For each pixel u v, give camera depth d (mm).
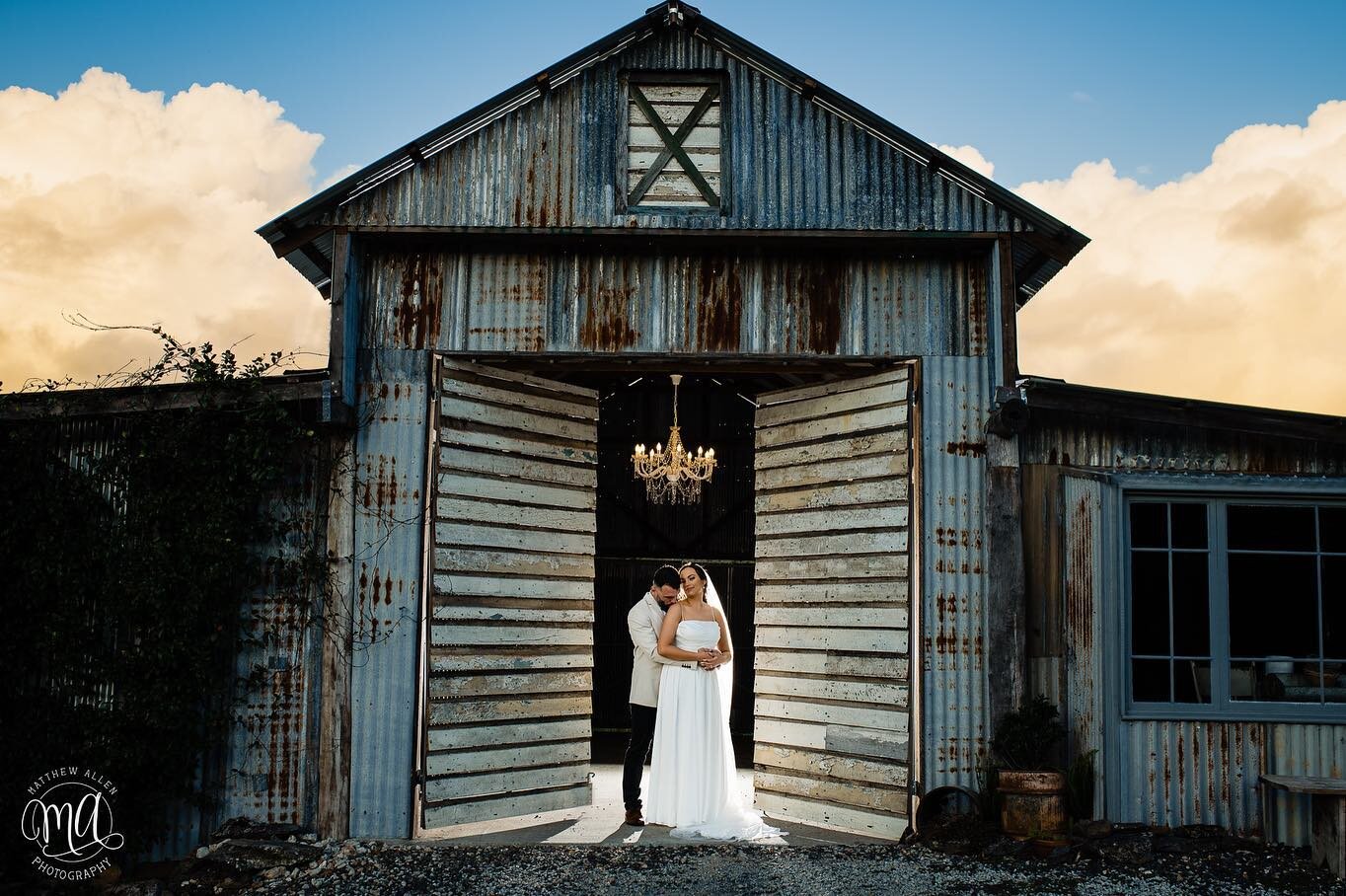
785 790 8164
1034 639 7465
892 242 7727
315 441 7570
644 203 7816
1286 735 7348
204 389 7344
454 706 7551
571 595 8453
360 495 7547
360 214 7660
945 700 7359
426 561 7527
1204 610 7508
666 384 13203
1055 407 7430
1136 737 7344
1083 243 7598
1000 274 7602
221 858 6836
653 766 7797
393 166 7664
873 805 7539
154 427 7309
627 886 6293
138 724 7066
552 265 7875
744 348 7789
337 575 7461
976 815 7125
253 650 7398
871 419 7914
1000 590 7414
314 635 7414
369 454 7594
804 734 8102
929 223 7664
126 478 7355
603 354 7781
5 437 7352
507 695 7887
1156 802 7297
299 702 7371
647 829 7672
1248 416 7398
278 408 7375
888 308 7789
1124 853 6723
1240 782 7312
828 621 8047
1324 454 7578
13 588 7238
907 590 7531
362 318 7785
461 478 7766
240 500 7312
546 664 8180
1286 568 7562
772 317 7816
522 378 8250
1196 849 6906
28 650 7230
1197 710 7379
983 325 7742
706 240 7770
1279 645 7504
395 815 7281
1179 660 7473
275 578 7453
